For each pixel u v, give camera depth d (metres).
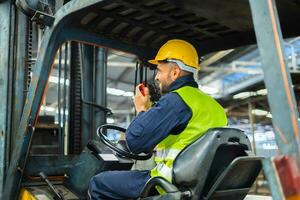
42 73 2.27
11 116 2.57
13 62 2.61
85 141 3.41
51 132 3.08
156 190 2.00
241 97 9.44
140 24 2.48
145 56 2.80
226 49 2.71
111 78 9.96
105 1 1.94
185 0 2.12
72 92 3.43
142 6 2.22
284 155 1.25
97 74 3.57
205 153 1.78
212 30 2.59
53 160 2.68
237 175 1.94
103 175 2.15
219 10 2.24
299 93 7.18
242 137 1.96
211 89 10.77
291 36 2.44
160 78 2.11
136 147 1.93
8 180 2.40
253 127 9.30
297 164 1.22
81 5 2.03
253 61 8.91
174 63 2.05
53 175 2.67
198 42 2.78
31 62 2.65
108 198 2.10
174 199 1.73
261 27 1.37
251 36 2.57
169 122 1.89
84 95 3.45
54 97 9.54
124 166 2.56
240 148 1.97
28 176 2.56
